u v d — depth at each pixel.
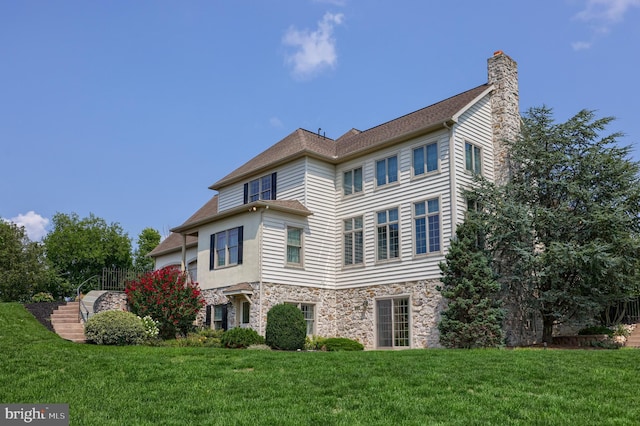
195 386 10.79
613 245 19.03
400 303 21.89
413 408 9.05
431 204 21.25
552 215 19.50
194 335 20.50
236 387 10.68
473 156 21.70
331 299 24.28
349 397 9.84
